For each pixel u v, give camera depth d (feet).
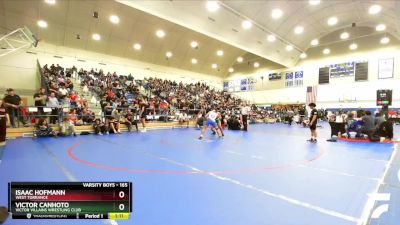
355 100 72.79
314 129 29.43
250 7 41.55
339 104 75.97
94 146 24.44
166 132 40.40
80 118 37.45
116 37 67.15
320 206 9.55
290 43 62.90
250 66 99.86
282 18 48.37
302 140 30.94
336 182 12.69
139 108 43.86
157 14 36.73
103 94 48.34
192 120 54.19
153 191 11.18
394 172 14.73
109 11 58.34
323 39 79.56
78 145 24.99
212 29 44.52
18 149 22.16
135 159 18.28
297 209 9.26
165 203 9.78
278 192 11.15
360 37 71.92
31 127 32.42
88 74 61.36
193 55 87.92
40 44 59.31
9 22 52.01
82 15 57.41
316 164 16.99
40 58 59.31
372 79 69.82
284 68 89.66
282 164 16.93
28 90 56.95
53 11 54.08
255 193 11.00
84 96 49.78
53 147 23.49
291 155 20.42
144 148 23.52
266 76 94.79
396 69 65.92
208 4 37.83
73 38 62.44
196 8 38.29
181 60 87.66
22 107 32.58
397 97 65.82
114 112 38.91
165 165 16.38
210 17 41.39
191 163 17.06
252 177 13.58
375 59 69.36
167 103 57.21
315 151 22.54
